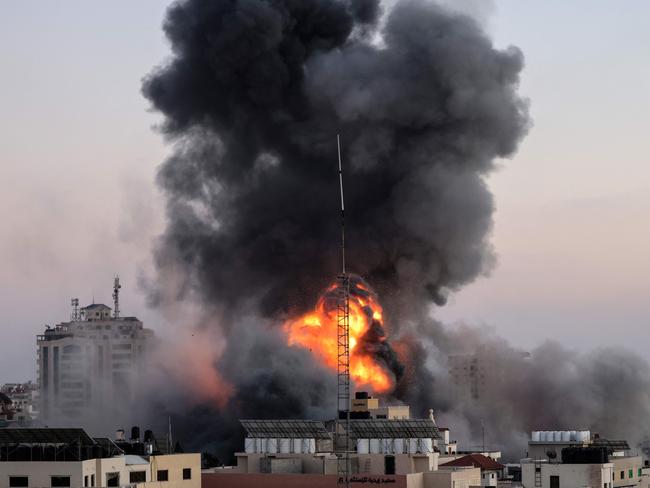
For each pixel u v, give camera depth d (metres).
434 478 198.62
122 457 183.38
